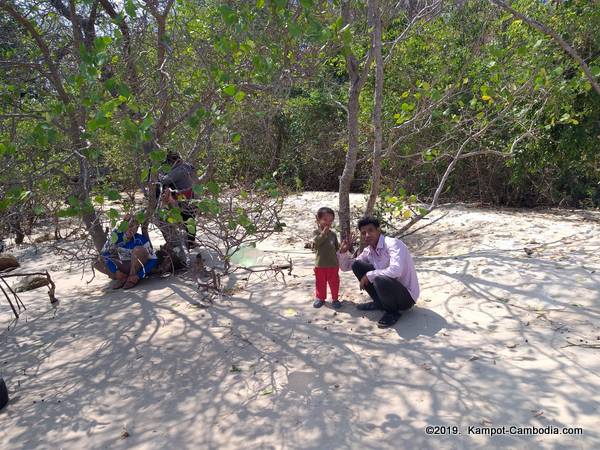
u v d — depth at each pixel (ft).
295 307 17.28
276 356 13.98
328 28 15.55
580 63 20.15
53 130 14.01
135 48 20.07
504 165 32.04
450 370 12.32
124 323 17.31
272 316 16.70
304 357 13.75
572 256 19.53
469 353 13.03
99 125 13.39
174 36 20.15
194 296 19.31
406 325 15.11
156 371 13.82
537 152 29.91
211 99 17.37
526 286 16.88
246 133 26.45
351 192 44.37
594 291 15.93
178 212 15.79
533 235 23.15
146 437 10.91
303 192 40.16
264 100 18.85
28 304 20.29
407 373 12.41
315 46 18.70
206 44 19.02
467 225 26.02
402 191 21.17
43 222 31.45
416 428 10.25
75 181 19.71
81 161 17.84
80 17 21.84
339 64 28.40
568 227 24.17
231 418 11.27
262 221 21.17
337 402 11.46
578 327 13.80
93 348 15.65
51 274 24.41
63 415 12.10
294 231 28.35
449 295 16.98
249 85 17.10
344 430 10.43
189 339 15.58
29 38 21.26
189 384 12.97
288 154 44.55
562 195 32.91
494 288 17.07
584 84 21.62
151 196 18.58
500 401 10.87
